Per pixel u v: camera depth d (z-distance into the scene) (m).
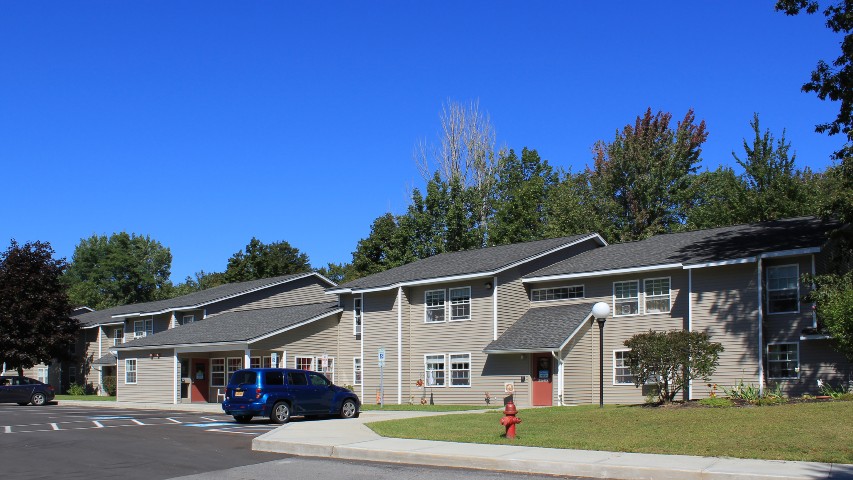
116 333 56.75
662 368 22.20
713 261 28.30
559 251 36.31
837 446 14.16
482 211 58.91
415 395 35.50
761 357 27.19
